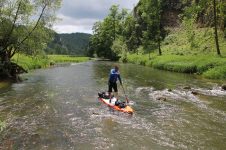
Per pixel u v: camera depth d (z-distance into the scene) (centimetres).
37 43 3225
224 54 4184
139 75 3481
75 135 1228
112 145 1119
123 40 9512
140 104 1812
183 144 1130
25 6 3028
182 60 4394
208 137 1209
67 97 2022
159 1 6638
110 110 1650
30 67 4359
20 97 2020
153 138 1195
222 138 1197
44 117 1500
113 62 7031
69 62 6912
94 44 10638
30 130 1290
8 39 3041
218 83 2695
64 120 1445
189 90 2303
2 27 2967
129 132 1268
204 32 5741
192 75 3447
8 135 1223
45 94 2136
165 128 1326
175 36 7044
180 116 1526
